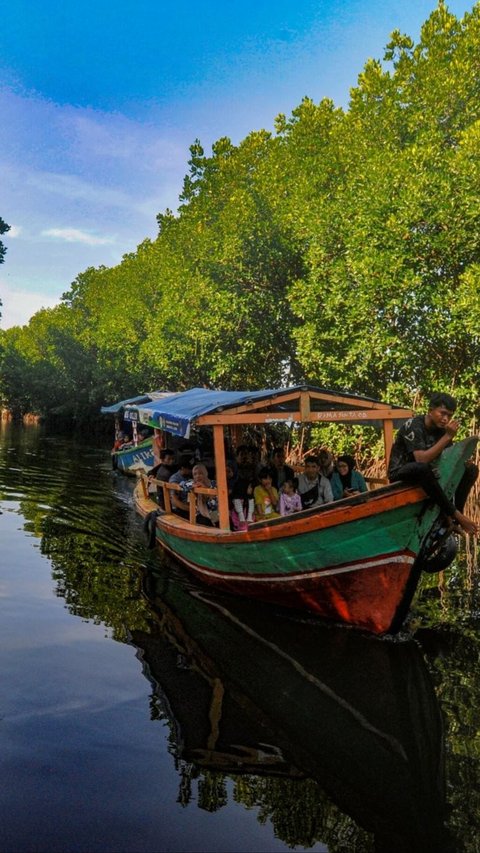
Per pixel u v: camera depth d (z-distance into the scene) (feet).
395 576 18.44
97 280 128.47
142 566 26.32
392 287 39.88
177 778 11.11
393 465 18.47
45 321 169.89
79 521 34.94
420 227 40.29
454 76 44.88
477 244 38.27
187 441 37.63
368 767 11.73
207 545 23.11
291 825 9.96
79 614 19.79
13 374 156.04
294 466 32.30
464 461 17.54
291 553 19.97
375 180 42.22
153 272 90.48
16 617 19.12
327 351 47.11
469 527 18.30
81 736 12.32
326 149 55.72
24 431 128.06
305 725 13.21
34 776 10.91
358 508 18.28
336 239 46.75
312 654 17.34
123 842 9.35
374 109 51.06
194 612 20.76
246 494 26.53
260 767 11.59
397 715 13.74
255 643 18.04
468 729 13.19
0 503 39.73
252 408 23.53
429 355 43.04
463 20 47.09
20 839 9.30
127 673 15.43
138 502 35.65
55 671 15.30
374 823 10.12
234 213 60.13
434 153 40.83
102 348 109.40
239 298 57.11
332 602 19.98
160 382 97.09
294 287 49.01
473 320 36.50
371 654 17.40
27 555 26.96
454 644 18.24
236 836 9.62
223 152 69.46
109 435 125.49
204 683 15.14
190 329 67.51
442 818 10.30
